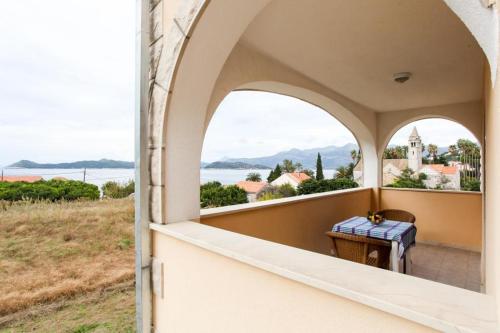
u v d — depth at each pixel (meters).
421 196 5.19
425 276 3.55
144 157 2.05
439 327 0.72
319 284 0.98
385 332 0.85
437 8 2.06
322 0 1.98
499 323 0.68
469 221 4.68
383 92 4.18
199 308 1.58
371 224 3.17
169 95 1.90
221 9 1.62
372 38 2.52
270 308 1.19
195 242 1.55
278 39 2.56
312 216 3.89
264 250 1.34
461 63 3.04
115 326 2.32
